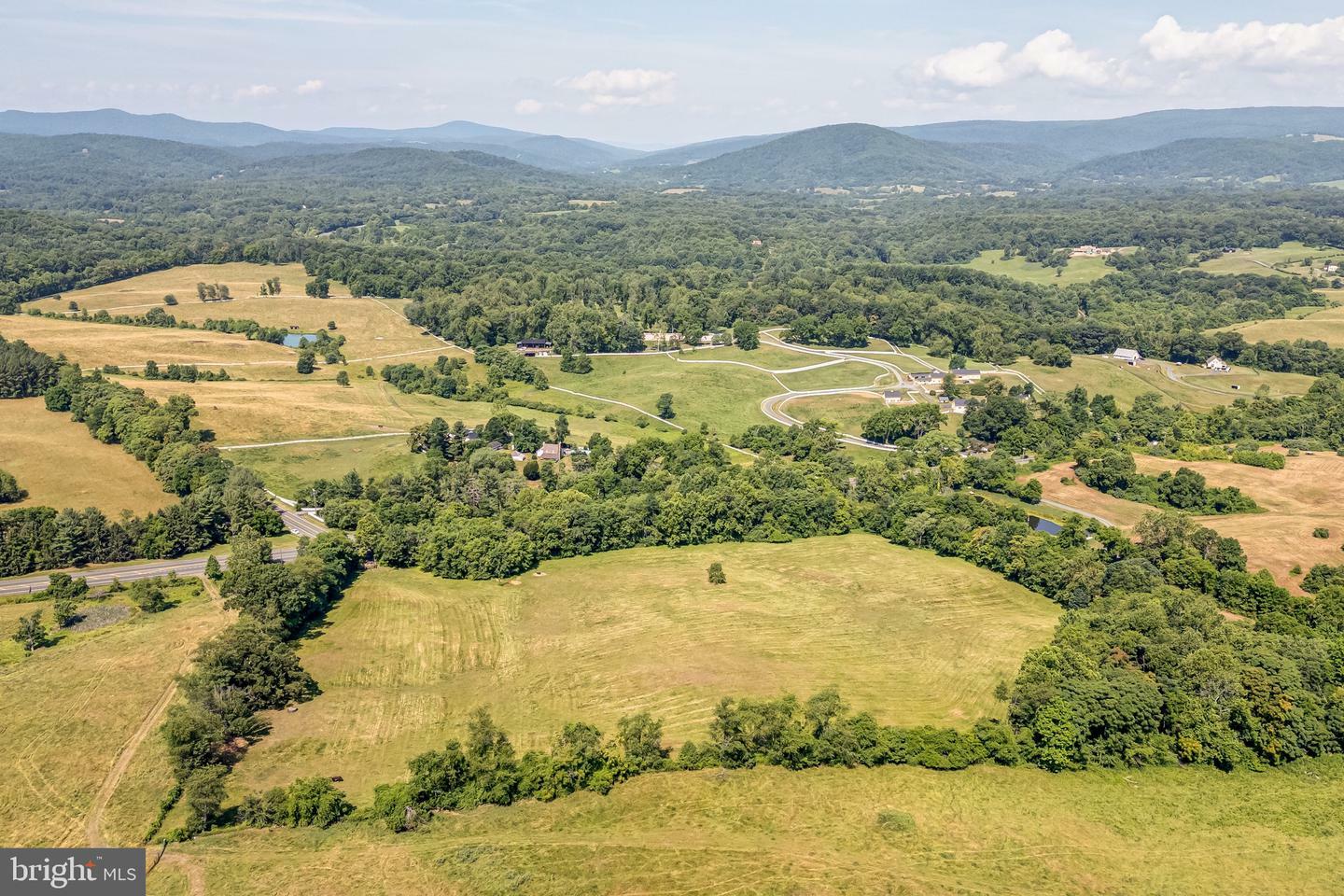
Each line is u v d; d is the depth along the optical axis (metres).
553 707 106.31
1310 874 77.06
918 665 118.06
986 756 96.19
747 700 103.00
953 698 109.50
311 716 103.62
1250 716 97.50
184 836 81.06
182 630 119.62
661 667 115.44
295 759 94.94
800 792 89.00
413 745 98.38
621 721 97.75
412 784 85.50
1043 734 95.19
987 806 87.19
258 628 112.75
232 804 86.50
